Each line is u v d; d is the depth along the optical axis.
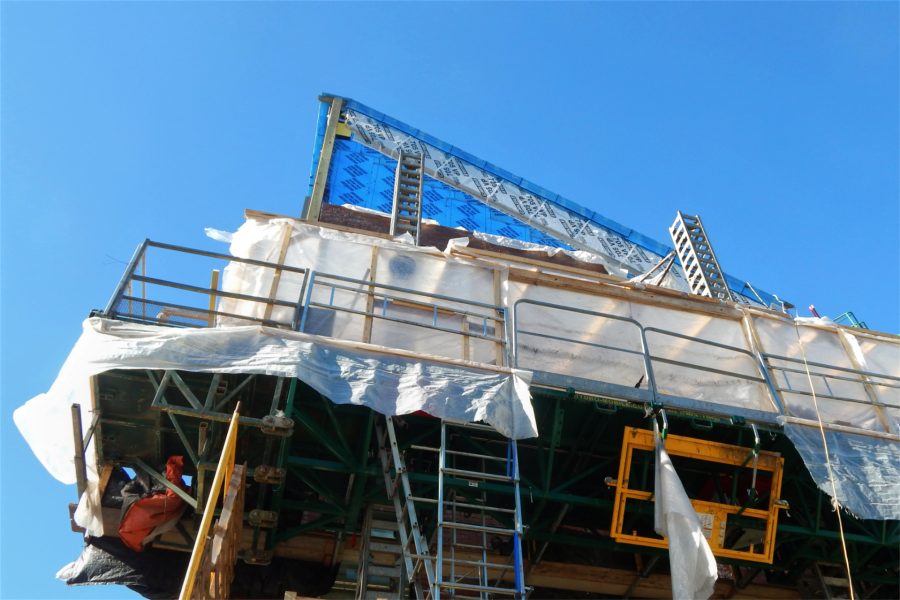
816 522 11.95
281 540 10.98
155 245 11.29
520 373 11.02
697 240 17.73
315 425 10.54
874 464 11.70
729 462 11.45
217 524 8.86
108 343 9.86
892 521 12.24
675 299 13.34
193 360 9.92
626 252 23.48
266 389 10.96
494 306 12.18
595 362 12.54
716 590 13.03
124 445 10.92
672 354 12.92
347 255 12.40
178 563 10.73
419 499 9.96
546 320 12.71
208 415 9.79
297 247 12.30
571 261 18.05
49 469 10.23
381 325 11.77
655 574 12.58
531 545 12.24
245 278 11.85
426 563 9.52
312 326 11.41
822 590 12.90
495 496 11.88
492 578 11.88
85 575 10.51
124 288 10.68
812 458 11.47
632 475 11.91
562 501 11.11
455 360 11.02
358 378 10.38
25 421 10.20
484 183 23.73
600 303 13.07
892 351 13.90
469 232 17.83
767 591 13.01
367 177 22.27
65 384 9.89
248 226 12.42
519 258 13.40
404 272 12.50
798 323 13.72
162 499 10.39
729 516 11.45
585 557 12.45
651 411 11.38
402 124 24.20
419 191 16.34
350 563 11.87
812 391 12.45
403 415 11.30
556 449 12.08
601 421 11.79
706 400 12.56
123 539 10.41
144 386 10.55
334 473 11.63
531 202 23.84
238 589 11.50
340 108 23.84
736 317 13.44
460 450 11.83
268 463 10.27
